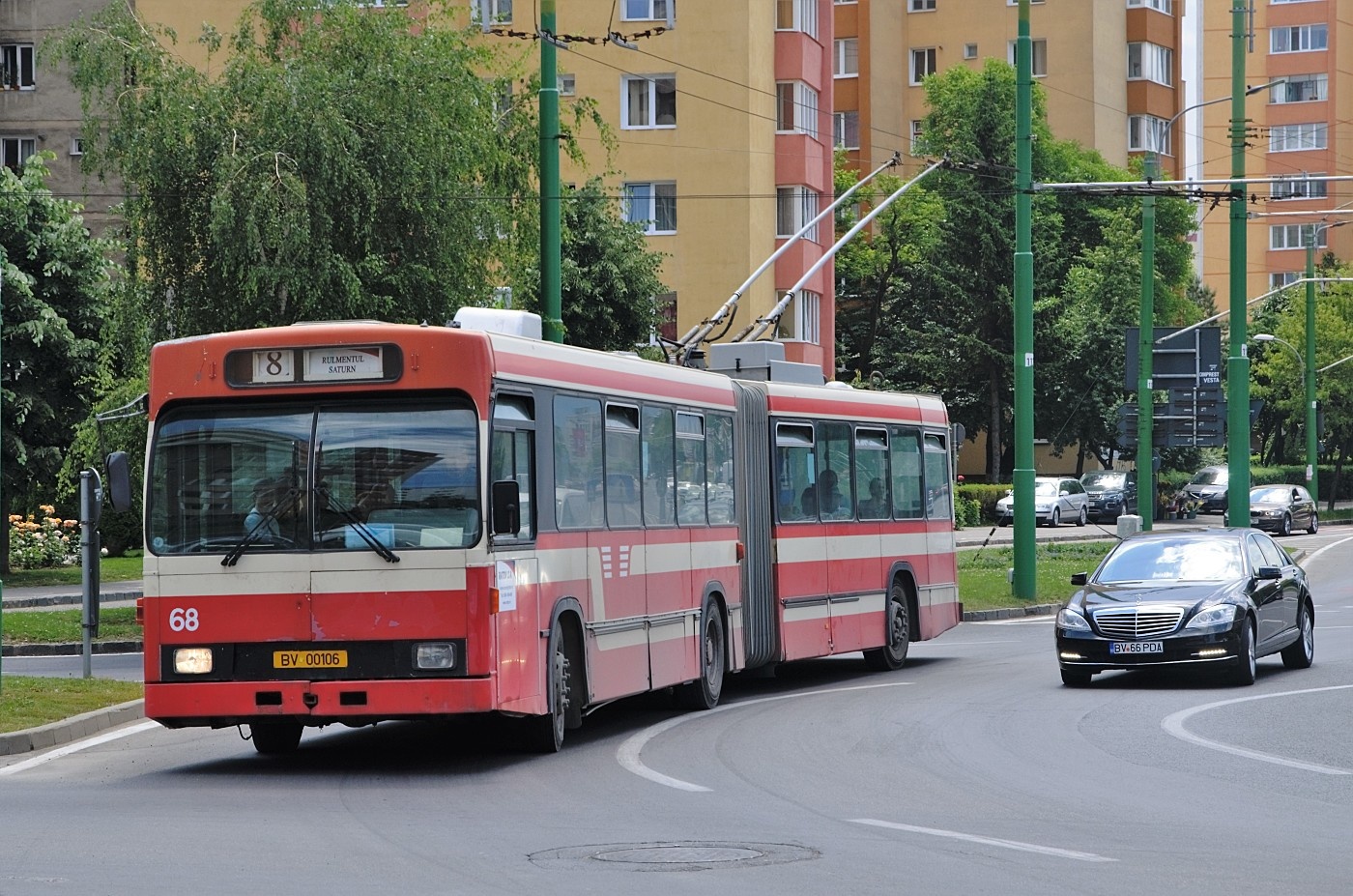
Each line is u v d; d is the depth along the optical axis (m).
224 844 11.39
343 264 30.02
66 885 9.95
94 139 31.44
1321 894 9.64
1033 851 11.02
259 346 15.17
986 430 86.19
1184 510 78.31
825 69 64.88
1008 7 96.06
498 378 15.24
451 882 10.04
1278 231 126.88
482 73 57.12
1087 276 83.94
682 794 13.66
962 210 82.00
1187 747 16.34
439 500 14.87
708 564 20.19
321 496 14.96
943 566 27.38
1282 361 92.69
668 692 20.55
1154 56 99.38
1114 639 21.61
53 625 31.80
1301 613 24.47
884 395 25.81
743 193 59.12
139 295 31.41
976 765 15.25
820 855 10.88
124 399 36.00
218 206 29.30
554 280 26.33
